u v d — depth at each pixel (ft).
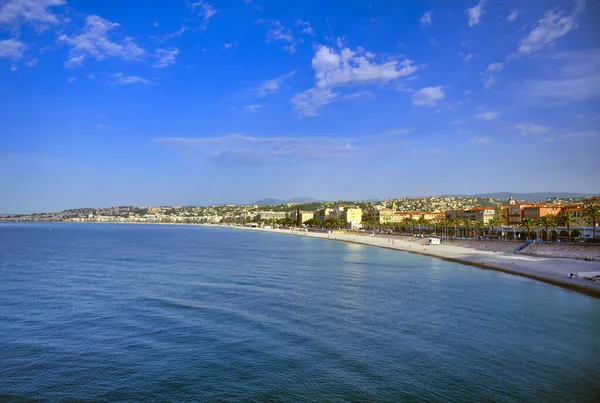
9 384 106.93
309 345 133.18
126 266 315.17
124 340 137.28
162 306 180.65
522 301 193.88
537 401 98.53
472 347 131.85
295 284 237.25
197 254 420.77
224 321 158.10
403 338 140.15
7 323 155.33
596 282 233.96
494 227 569.23
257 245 577.43
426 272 293.84
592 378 109.91
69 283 236.22
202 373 113.09
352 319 162.09
